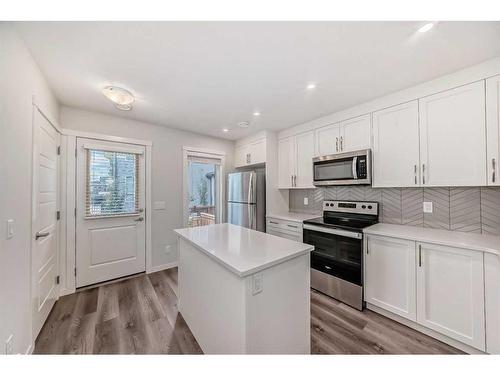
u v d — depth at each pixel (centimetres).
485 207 187
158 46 142
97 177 267
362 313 206
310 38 135
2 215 110
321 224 246
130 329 182
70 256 245
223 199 401
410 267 181
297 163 319
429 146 190
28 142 143
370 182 230
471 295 151
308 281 150
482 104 163
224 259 125
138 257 300
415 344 164
